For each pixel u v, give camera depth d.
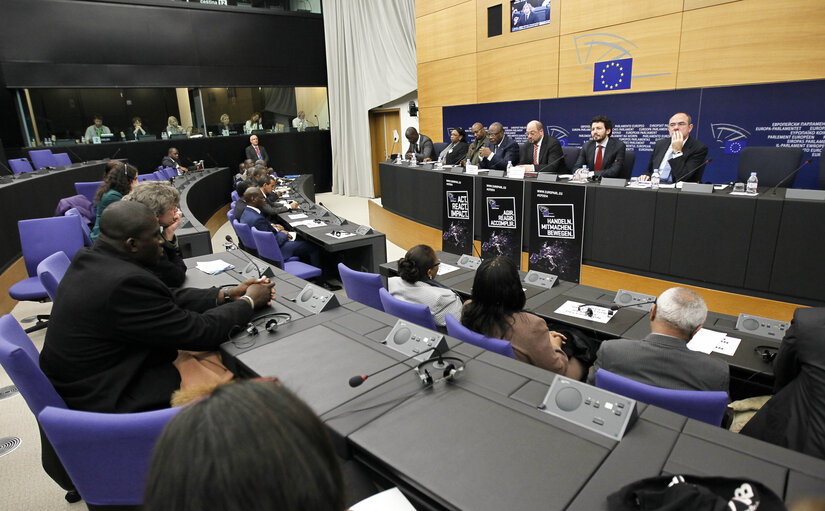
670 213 3.04
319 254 4.37
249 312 1.59
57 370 1.35
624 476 0.80
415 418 0.99
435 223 4.93
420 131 7.90
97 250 1.46
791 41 3.98
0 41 7.29
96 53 7.95
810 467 0.80
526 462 0.84
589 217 3.44
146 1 8.20
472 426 0.96
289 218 4.75
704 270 2.98
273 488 0.32
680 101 4.71
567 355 1.94
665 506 0.67
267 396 0.37
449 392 1.09
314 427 0.37
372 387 1.13
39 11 7.46
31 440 2.25
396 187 5.79
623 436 0.91
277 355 1.34
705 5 4.39
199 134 9.18
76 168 6.20
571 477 0.80
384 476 0.87
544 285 2.55
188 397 0.85
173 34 8.52
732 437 0.89
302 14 9.70
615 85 5.16
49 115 7.93
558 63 5.64
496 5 6.17
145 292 1.36
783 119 4.14
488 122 6.66
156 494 0.32
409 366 1.23
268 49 9.49
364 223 7.56
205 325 1.43
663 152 3.95
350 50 9.41
